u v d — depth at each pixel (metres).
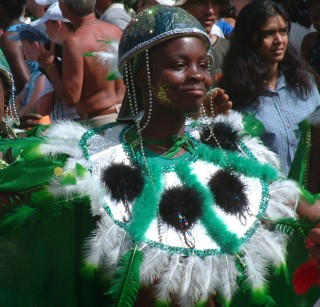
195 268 2.82
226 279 2.87
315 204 3.20
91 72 5.45
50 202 2.80
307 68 5.39
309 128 3.95
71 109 5.87
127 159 2.97
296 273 2.91
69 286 2.86
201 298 2.81
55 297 2.87
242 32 5.27
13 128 3.62
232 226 2.96
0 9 7.23
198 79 2.88
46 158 2.92
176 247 2.84
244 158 3.14
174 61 2.87
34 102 6.16
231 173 3.05
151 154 3.00
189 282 2.80
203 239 2.89
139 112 3.12
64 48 5.51
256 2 5.30
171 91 2.88
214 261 2.87
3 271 2.86
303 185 3.95
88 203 2.83
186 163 3.00
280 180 3.17
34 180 2.86
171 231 2.86
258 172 3.11
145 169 2.96
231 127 3.24
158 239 2.84
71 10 5.61
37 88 6.20
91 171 2.90
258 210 3.03
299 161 3.97
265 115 5.14
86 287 2.85
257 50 5.25
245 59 5.23
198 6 5.62
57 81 5.66
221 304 2.88
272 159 3.32
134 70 2.98
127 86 3.01
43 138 3.01
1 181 2.87
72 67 5.46
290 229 3.07
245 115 3.48
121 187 2.87
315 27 6.57
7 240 2.86
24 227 2.85
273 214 3.07
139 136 2.99
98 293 2.85
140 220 2.83
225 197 2.98
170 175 2.98
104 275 2.80
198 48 2.89
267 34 5.21
